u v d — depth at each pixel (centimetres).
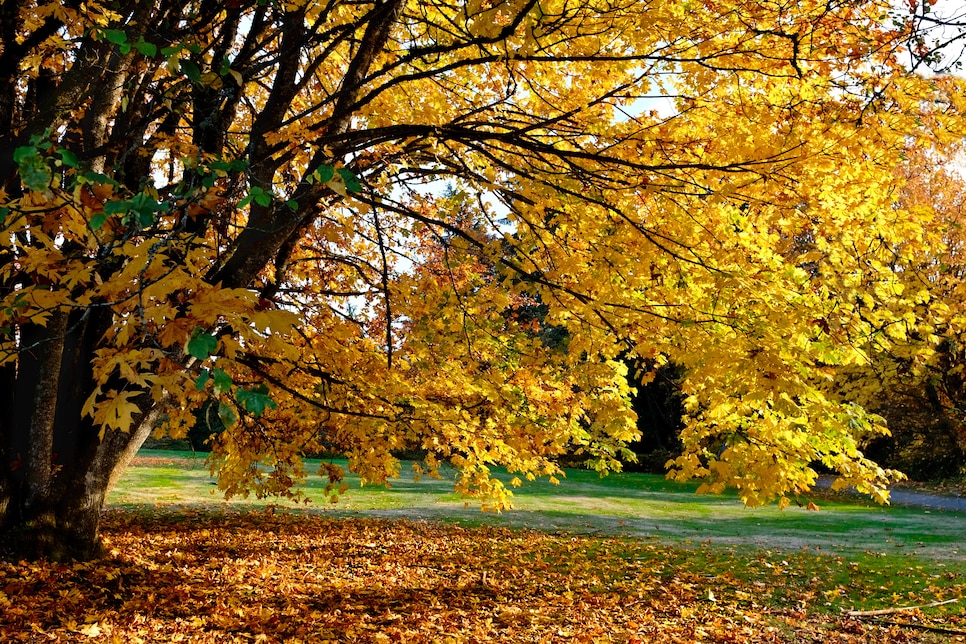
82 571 579
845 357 475
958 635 677
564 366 664
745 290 468
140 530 1009
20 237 366
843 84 467
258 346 579
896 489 2178
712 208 494
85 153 435
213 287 251
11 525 570
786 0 442
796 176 465
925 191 1350
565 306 557
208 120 526
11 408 577
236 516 1270
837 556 1087
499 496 656
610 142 511
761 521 1538
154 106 486
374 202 532
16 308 261
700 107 479
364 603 681
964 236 1302
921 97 437
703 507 1806
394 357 707
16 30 527
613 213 518
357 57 530
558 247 573
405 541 1130
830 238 520
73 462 591
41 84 576
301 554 940
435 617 647
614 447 629
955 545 1205
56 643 438
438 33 580
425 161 627
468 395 656
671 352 505
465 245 605
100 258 259
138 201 203
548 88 570
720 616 735
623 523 1484
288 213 502
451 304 711
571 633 631
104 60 451
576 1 467
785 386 430
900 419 2239
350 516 1402
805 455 504
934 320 527
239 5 488
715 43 448
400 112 656
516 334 733
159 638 482
